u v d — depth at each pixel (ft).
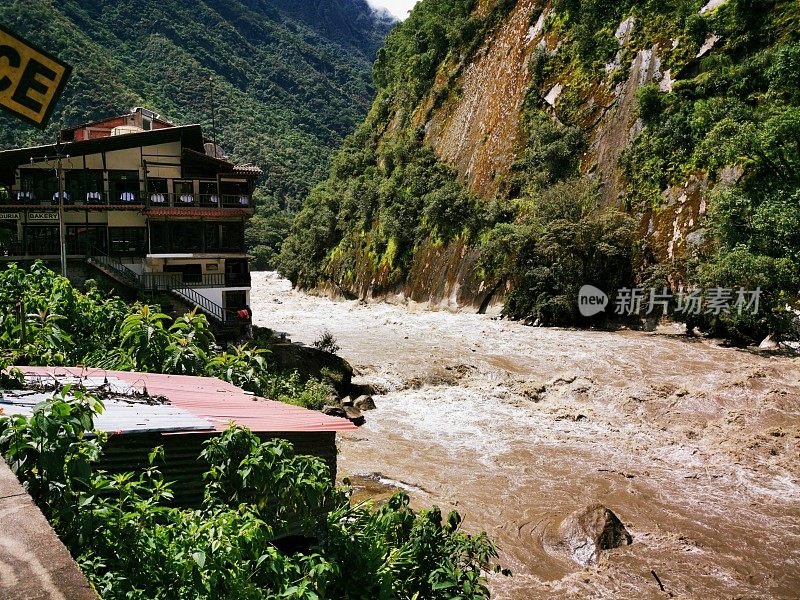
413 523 20.74
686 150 124.88
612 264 123.95
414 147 217.36
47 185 86.33
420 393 77.25
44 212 86.12
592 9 163.63
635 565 36.70
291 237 264.11
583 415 67.67
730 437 58.80
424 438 60.54
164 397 25.13
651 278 115.96
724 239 102.42
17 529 8.02
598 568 36.40
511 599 32.86
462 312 151.94
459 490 47.70
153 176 90.27
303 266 237.04
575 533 39.11
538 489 48.14
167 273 88.74
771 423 61.11
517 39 192.03
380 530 19.76
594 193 138.72
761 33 122.52
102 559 13.52
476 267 153.28
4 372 23.39
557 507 44.65
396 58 290.97
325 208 240.94
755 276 92.43
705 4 137.28
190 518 16.02
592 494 47.24
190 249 90.58
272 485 17.56
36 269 42.96
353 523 20.03
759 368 78.18
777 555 38.29
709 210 104.53
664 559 37.45
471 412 69.56
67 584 6.74
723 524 42.42
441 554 20.08
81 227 88.17
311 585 15.81
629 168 134.82
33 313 37.60
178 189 91.15
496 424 65.41
